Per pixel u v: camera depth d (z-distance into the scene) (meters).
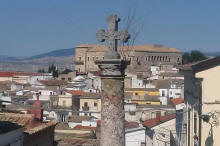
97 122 56.34
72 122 55.47
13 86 102.62
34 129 23.16
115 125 15.09
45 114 55.97
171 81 102.50
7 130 18.67
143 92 96.88
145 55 199.75
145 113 66.75
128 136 39.50
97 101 79.25
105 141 15.12
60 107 72.69
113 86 15.11
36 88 97.75
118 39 15.41
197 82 25.38
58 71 190.75
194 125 26.72
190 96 28.05
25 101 71.12
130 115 66.69
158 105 72.12
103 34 15.52
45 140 24.86
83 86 103.12
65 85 107.62
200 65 25.03
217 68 25.11
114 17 15.52
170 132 38.34
